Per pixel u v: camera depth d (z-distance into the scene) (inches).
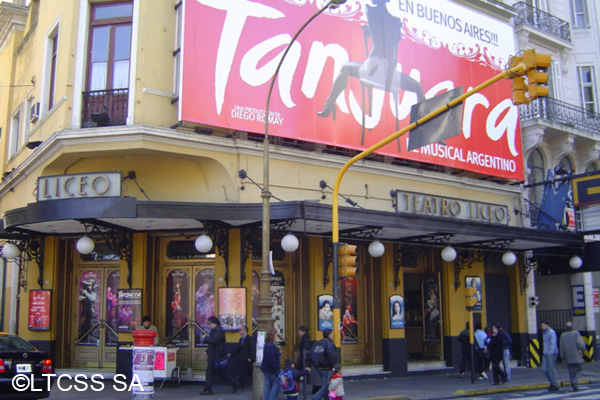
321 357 464.4
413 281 830.5
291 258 676.1
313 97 655.8
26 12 920.3
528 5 962.1
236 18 611.2
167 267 655.1
